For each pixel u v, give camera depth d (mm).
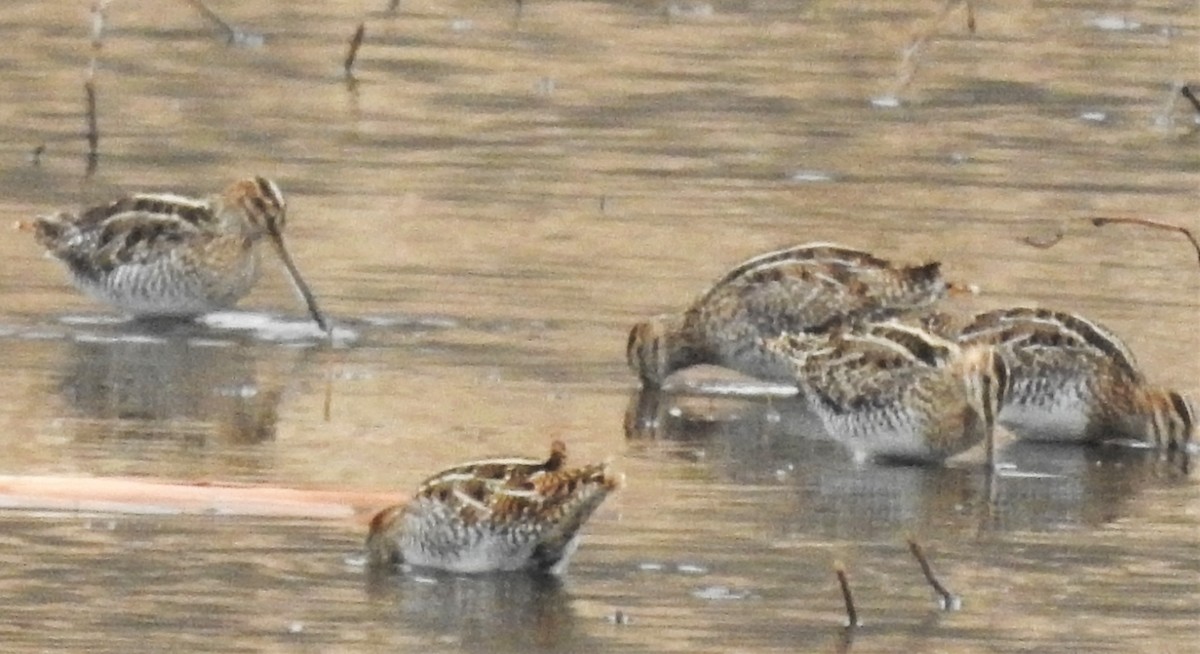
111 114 35594
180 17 41812
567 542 19938
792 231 30500
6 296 27703
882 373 22859
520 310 27312
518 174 33031
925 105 37406
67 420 23328
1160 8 43969
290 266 26938
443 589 19641
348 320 27000
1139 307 27578
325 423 23453
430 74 38625
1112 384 23766
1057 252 29875
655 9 43500
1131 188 33062
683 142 34969
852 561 20438
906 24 42531
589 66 39312
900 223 31016
